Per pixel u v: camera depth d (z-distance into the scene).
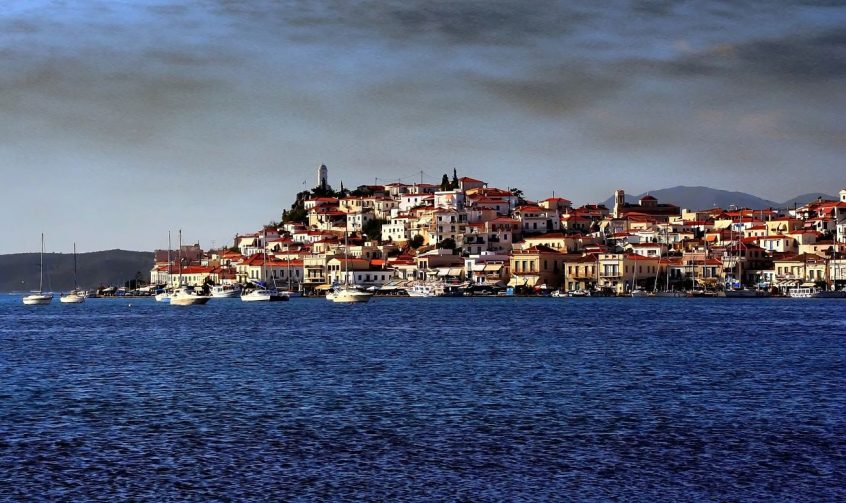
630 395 85.06
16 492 54.62
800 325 177.25
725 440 66.38
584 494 54.28
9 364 112.62
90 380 96.69
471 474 58.12
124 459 61.59
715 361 111.44
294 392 87.25
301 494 54.25
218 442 66.25
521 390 88.12
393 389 88.94
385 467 59.72
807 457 61.72
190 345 138.12
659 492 54.66
